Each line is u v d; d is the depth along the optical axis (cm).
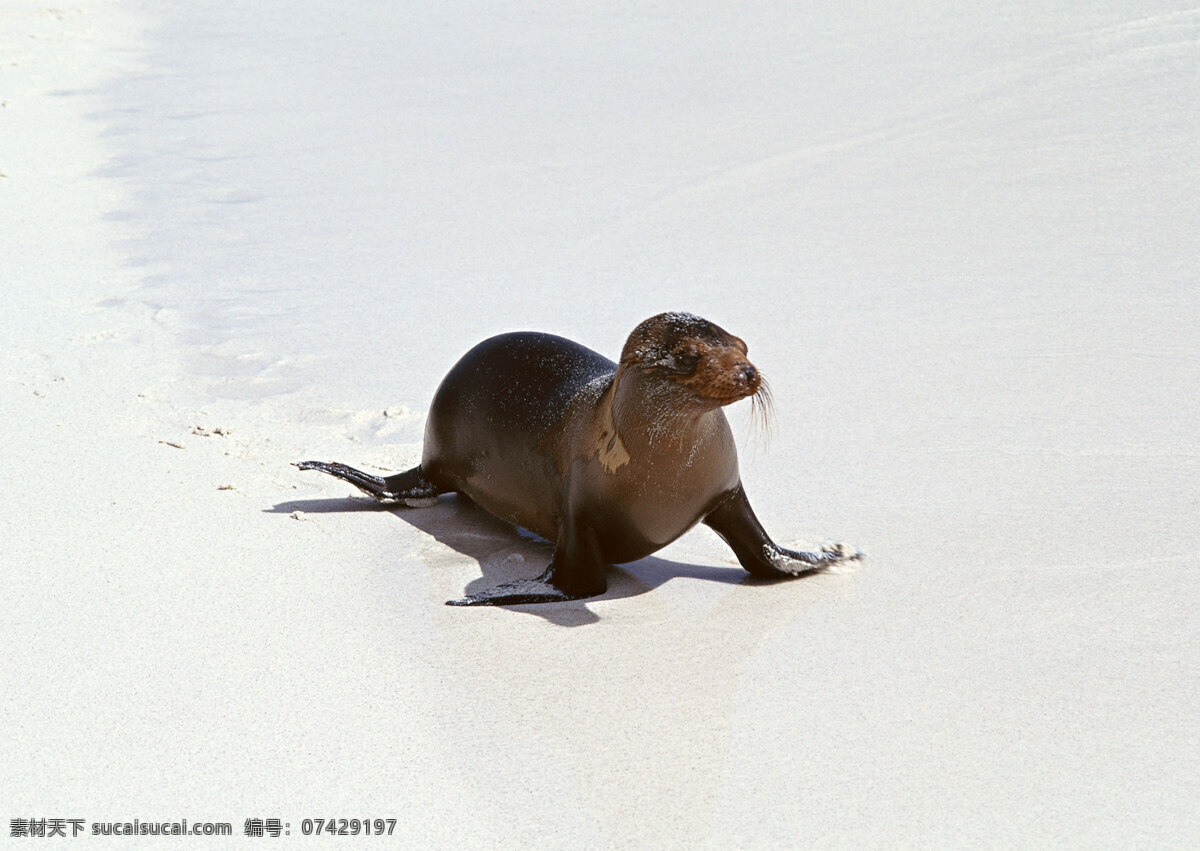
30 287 3212
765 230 3453
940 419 2261
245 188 4141
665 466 1623
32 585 1700
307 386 2559
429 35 6381
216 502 2000
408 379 2588
